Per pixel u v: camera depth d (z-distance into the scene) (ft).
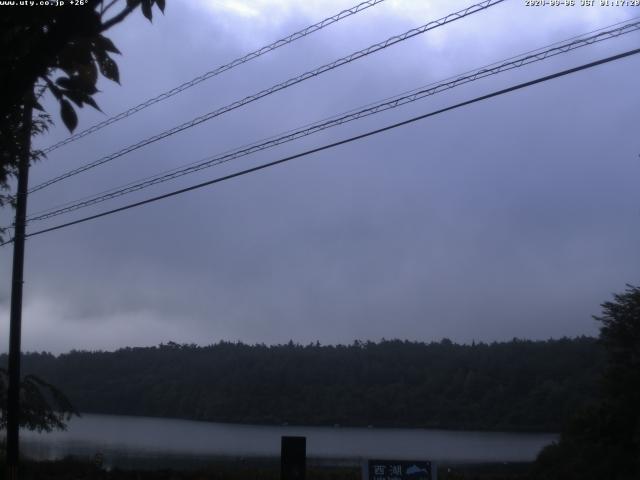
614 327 105.60
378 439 254.88
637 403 100.12
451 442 246.47
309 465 134.10
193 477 82.94
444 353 366.02
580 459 106.52
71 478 76.07
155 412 353.31
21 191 55.93
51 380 363.56
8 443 55.83
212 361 382.22
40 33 13.79
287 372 363.76
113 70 14.39
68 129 14.40
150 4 14.33
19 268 57.88
